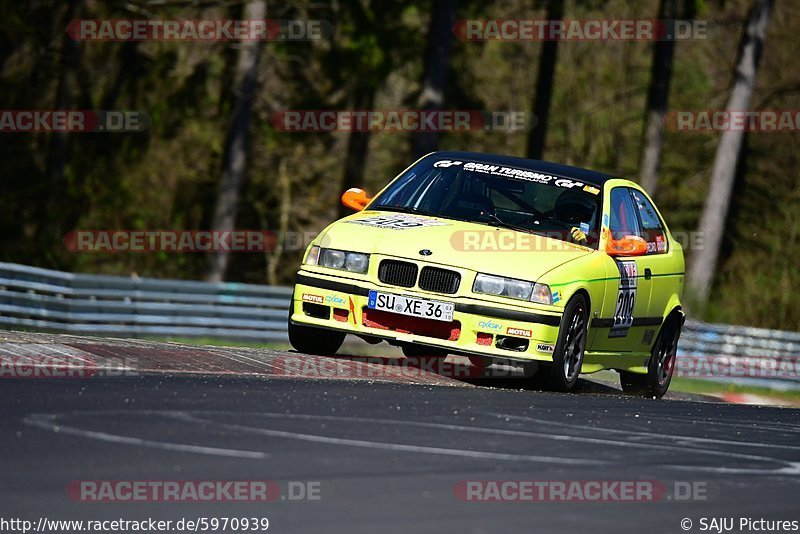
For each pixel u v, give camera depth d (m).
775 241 122.00
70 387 22.50
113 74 109.44
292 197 120.31
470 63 118.19
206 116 109.62
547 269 31.59
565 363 32.09
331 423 20.70
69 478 15.23
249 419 20.33
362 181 120.38
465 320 31.02
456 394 27.12
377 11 108.75
